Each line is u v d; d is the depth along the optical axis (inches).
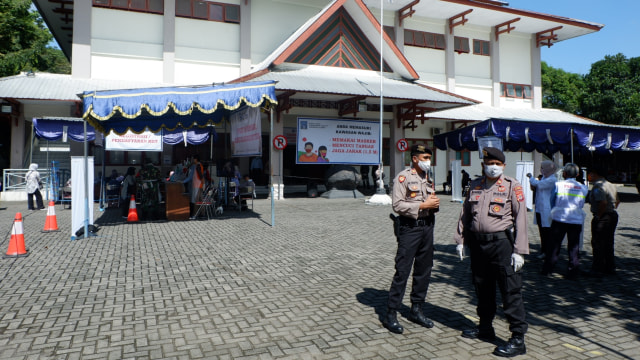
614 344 153.6
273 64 694.5
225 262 275.9
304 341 153.6
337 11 754.8
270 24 842.2
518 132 631.2
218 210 532.1
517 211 147.3
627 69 1346.0
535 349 149.1
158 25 767.7
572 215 243.3
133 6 751.1
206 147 868.0
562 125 647.8
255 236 372.5
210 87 392.5
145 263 271.7
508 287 145.9
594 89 1378.0
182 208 476.1
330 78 723.4
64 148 799.1
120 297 203.0
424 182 169.6
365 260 284.5
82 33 722.8
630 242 355.9
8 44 1005.8
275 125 739.4
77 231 361.4
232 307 189.8
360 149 769.6
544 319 179.5
